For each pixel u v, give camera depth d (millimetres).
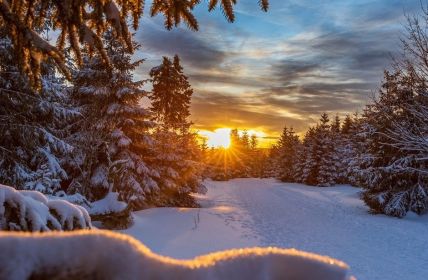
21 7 3295
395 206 21516
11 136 11320
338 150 52438
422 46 10117
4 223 3400
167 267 760
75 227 4270
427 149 10625
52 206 4156
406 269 10797
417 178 22172
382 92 16594
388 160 22875
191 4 3273
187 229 14711
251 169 96562
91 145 17672
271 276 850
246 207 26531
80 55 3328
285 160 66438
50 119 12734
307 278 859
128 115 19984
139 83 19969
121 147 19547
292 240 14844
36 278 660
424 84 10578
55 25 3416
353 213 23578
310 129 63438
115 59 18891
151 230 14070
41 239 693
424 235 16312
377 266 11094
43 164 12422
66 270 682
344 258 12062
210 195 36875
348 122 66000
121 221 13750
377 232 17000
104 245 727
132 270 723
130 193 18797
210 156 79062
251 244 13594
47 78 11938
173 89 32281
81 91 18484
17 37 3021
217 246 12672
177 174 23609
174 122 28875
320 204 28734
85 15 3268
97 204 13812
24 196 3717
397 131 12016
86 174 17031
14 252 651
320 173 51469
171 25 3453
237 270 815
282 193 39312
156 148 23797
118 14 3205
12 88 10695
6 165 11211
